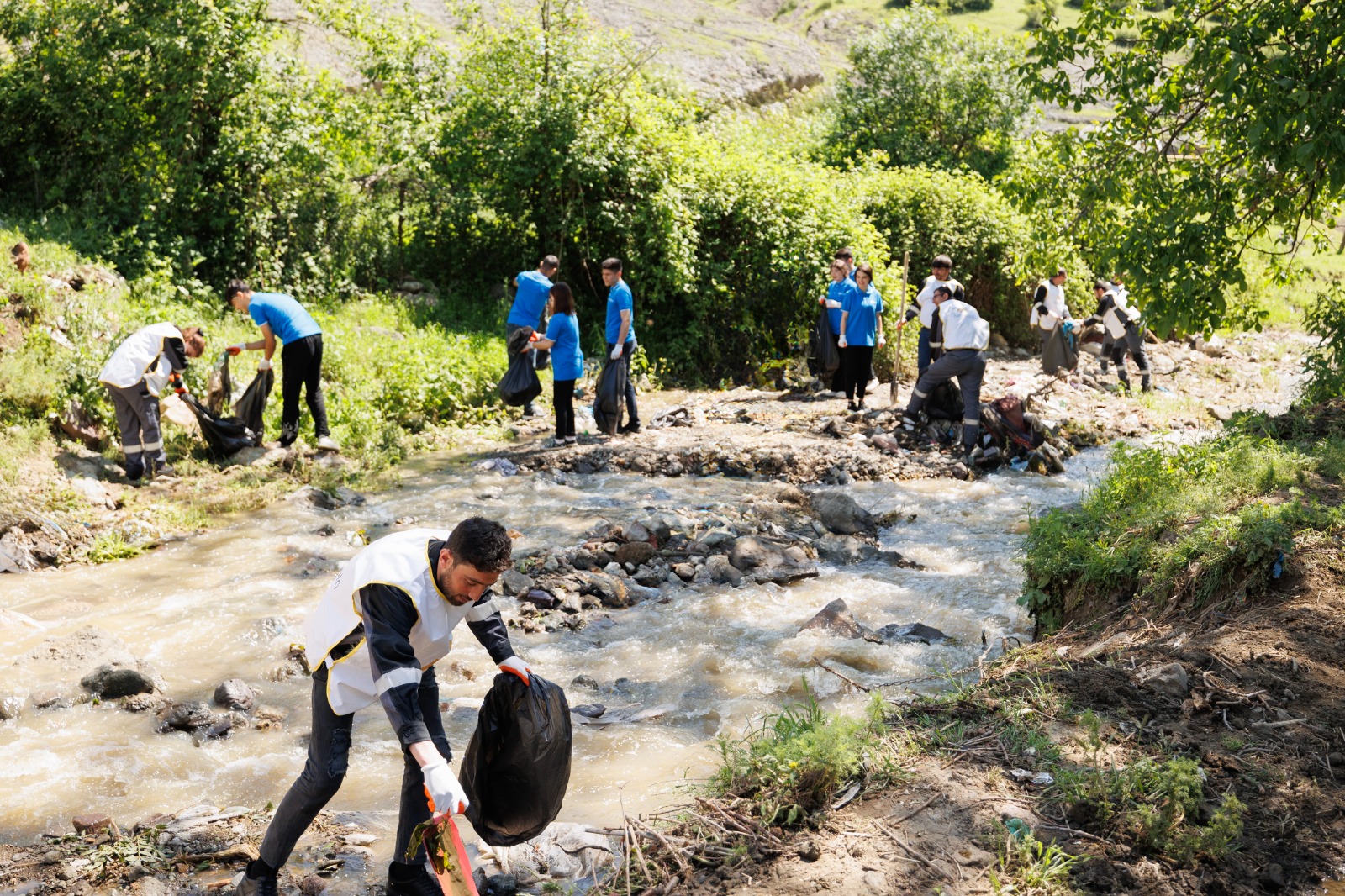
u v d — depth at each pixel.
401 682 2.96
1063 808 3.61
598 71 15.47
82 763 4.64
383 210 15.84
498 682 3.35
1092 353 16.77
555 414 11.95
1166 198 7.93
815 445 10.85
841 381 12.87
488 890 3.51
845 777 3.80
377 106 15.05
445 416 12.02
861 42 24.56
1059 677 4.68
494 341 13.54
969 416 10.68
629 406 11.61
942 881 3.25
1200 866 3.33
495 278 16.39
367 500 9.09
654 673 5.79
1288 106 6.85
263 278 13.87
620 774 4.51
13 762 4.64
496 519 8.55
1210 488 6.26
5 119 13.35
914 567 7.68
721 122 18.83
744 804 3.73
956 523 8.78
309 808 3.29
